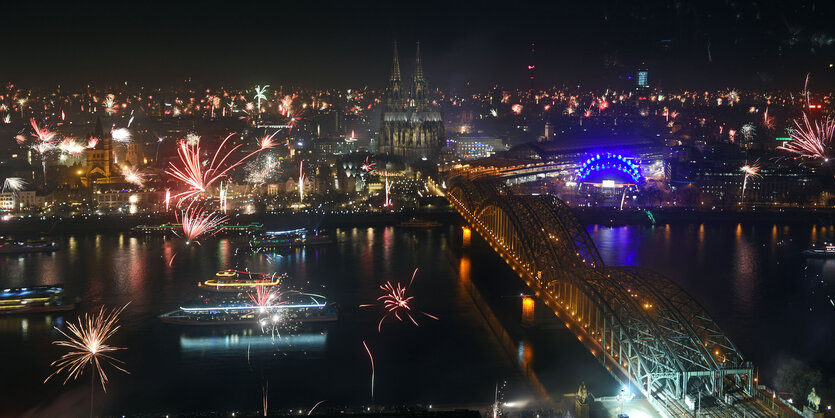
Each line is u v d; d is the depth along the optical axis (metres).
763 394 199.38
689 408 190.88
